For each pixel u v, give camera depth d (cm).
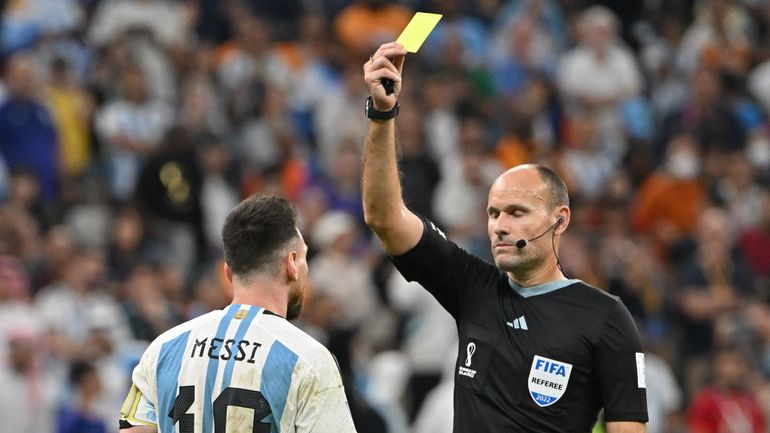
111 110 5762
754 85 7125
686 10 7556
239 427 1956
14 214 4841
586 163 6206
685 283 5422
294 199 5597
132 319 4416
